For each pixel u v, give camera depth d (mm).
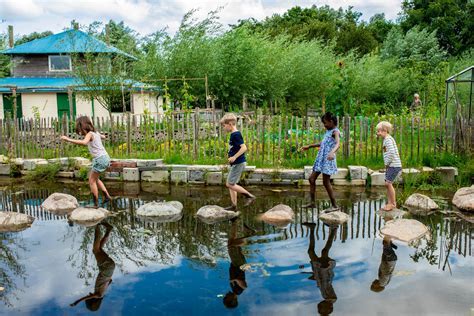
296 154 10383
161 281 4711
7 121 11969
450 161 9891
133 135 11398
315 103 28484
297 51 27516
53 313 4047
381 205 7824
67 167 10938
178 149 11156
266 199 8367
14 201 8469
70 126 11836
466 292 4344
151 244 5918
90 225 6832
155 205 7465
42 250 5730
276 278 4742
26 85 23109
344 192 8883
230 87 22312
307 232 6332
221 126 10656
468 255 5379
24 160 11227
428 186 9102
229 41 22109
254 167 9812
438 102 16703
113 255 5523
